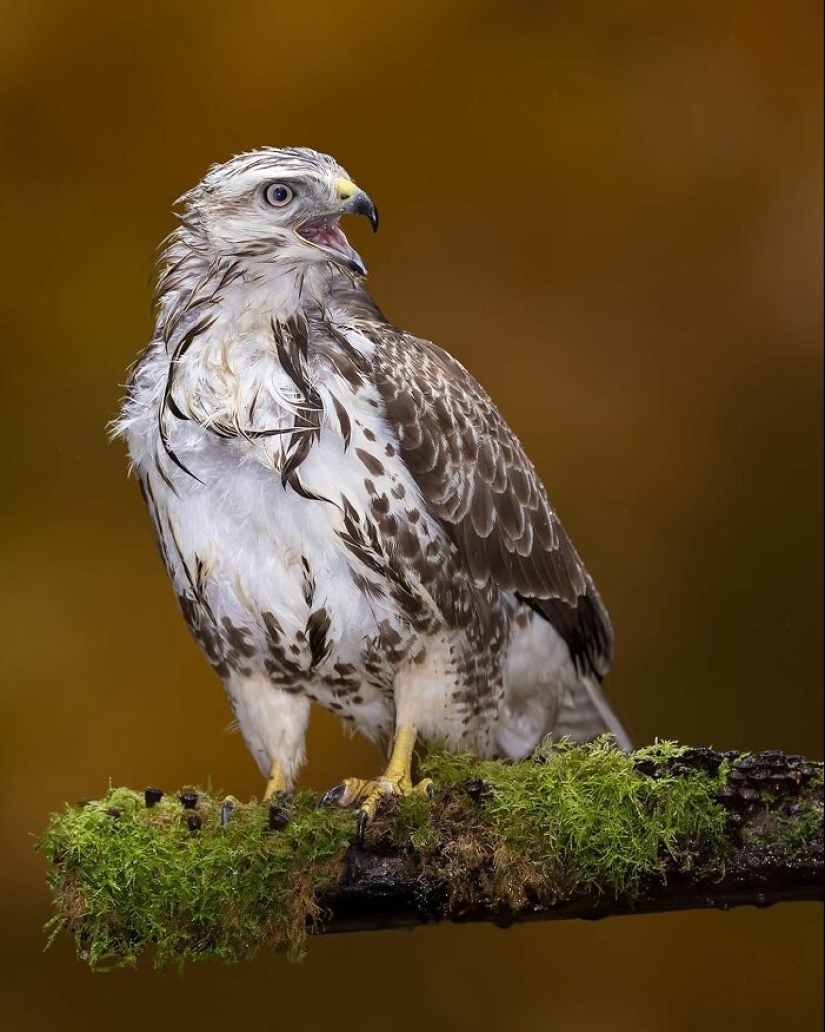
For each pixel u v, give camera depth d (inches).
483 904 246.2
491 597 310.2
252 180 274.2
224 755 493.7
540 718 346.3
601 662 353.1
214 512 283.1
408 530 287.7
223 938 249.6
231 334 274.7
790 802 241.3
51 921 249.3
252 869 247.4
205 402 273.7
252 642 296.2
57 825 253.1
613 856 241.6
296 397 273.9
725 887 243.1
